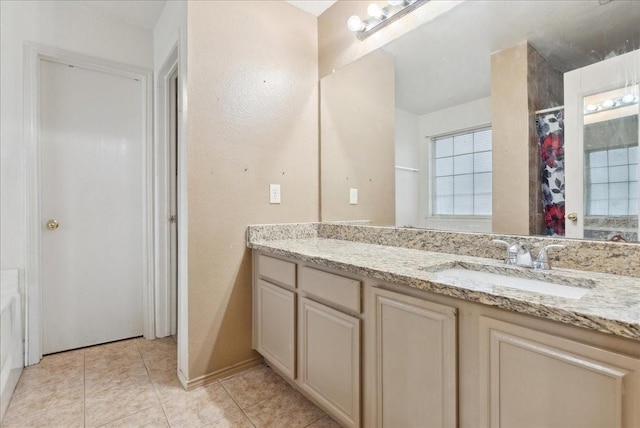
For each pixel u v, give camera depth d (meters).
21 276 1.98
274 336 1.79
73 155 2.23
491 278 1.23
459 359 0.98
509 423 0.86
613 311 0.71
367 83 1.95
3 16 1.94
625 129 1.07
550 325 0.79
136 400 1.66
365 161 1.97
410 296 1.10
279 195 2.08
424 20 1.67
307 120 2.24
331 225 2.15
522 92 1.32
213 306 1.84
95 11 2.23
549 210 1.24
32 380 1.83
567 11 1.21
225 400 1.66
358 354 1.29
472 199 1.48
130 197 2.45
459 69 1.53
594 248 1.10
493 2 1.42
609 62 1.11
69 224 2.22
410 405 1.10
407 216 1.75
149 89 2.47
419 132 1.70
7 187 1.95
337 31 2.15
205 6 1.79
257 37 1.99
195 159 1.75
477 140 1.46
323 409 1.52
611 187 1.10
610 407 0.69
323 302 1.48
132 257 2.46
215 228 1.83
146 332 2.46
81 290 2.27
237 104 1.90
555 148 1.23
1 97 1.93
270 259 1.81
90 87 2.29
